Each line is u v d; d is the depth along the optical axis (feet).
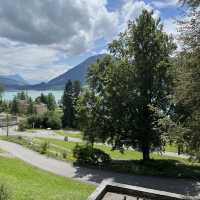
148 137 148.46
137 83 146.82
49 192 78.02
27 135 325.83
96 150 147.23
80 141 284.00
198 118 69.26
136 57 149.07
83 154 146.61
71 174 127.03
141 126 145.48
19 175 106.83
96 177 124.06
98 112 153.28
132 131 149.48
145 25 149.89
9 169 114.11
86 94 156.66
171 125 76.95
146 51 150.30
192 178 126.62
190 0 67.10
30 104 570.05
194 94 68.23
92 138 158.20
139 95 147.54
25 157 159.02
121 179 122.42
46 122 423.23
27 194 70.54
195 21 67.10
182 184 117.08
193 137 69.72
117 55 156.35
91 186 107.34
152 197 59.88
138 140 153.38
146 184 116.26
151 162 148.97
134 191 61.05
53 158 159.63
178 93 72.69
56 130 408.46
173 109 124.77
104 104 152.35
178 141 73.36
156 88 145.89
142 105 145.07
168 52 149.28
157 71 145.69
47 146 198.59
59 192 80.12
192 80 67.82
